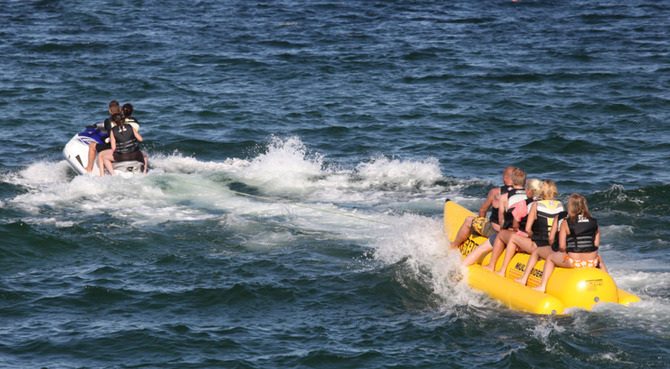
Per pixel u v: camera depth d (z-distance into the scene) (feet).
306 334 97.76
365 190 168.76
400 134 218.18
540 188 111.14
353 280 116.47
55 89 270.26
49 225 138.51
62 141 208.44
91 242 131.54
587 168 181.98
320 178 177.27
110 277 115.96
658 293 108.06
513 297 105.29
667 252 126.62
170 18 456.04
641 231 137.49
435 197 162.81
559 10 510.58
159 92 269.44
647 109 243.40
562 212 104.68
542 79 293.43
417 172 179.73
